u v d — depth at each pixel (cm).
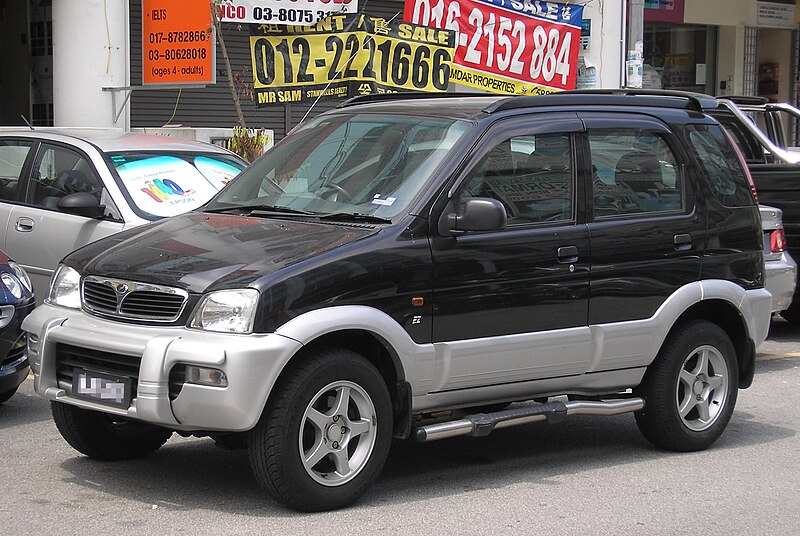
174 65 1282
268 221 609
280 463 536
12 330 722
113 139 934
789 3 2564
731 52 2486
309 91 1413
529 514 574
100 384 553
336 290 543
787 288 1002
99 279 570
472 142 608
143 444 657
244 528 536
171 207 872
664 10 2339
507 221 612
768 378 959
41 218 890
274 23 1367
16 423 739
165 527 537
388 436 571
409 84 1462
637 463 682
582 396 685
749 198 727
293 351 525
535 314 618
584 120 656
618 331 651
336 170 638
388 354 574
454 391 597
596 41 1816
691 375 700
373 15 1773
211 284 532
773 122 1309
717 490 628
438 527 547
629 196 667
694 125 712
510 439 738
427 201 583
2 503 572
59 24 1360
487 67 1597
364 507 576
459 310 587
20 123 1645
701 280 692
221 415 519
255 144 1363
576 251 632
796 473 666
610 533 550
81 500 579
